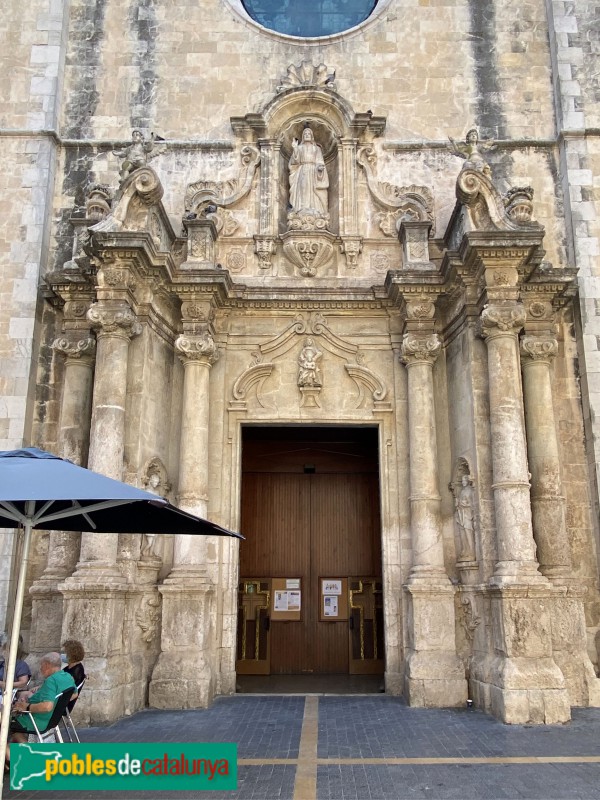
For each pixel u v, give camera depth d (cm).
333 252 1468
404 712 1124
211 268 1347
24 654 1259
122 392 1221
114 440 1192
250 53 1600
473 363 1277
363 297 1424
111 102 1568
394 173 1516
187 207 1485
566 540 1264
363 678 1514
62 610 1185
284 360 1438
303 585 1647
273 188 1496
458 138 1545
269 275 1457
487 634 1163
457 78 1581
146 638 1207
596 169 1496
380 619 1612
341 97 1508
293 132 1550
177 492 1341
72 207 1508
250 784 751
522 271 1292
